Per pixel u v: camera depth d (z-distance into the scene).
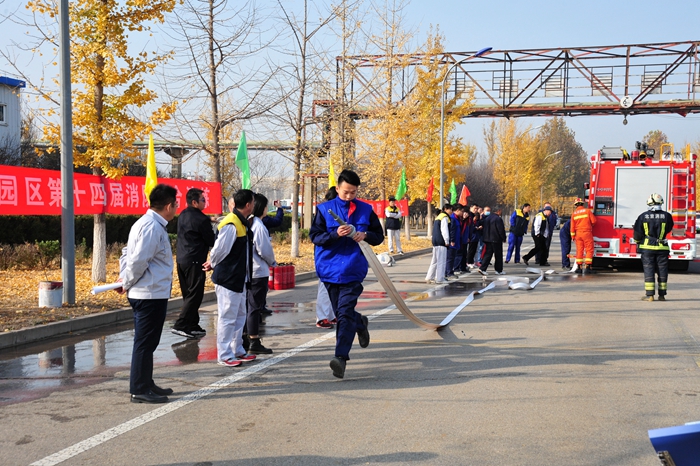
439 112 35.09
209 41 15.29
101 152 12.91
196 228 8.62
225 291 6.95
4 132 29.62
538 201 69.31
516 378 6.40
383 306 11.60
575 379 6.36
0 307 9.95
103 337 8.66
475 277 17.44
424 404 5.54
